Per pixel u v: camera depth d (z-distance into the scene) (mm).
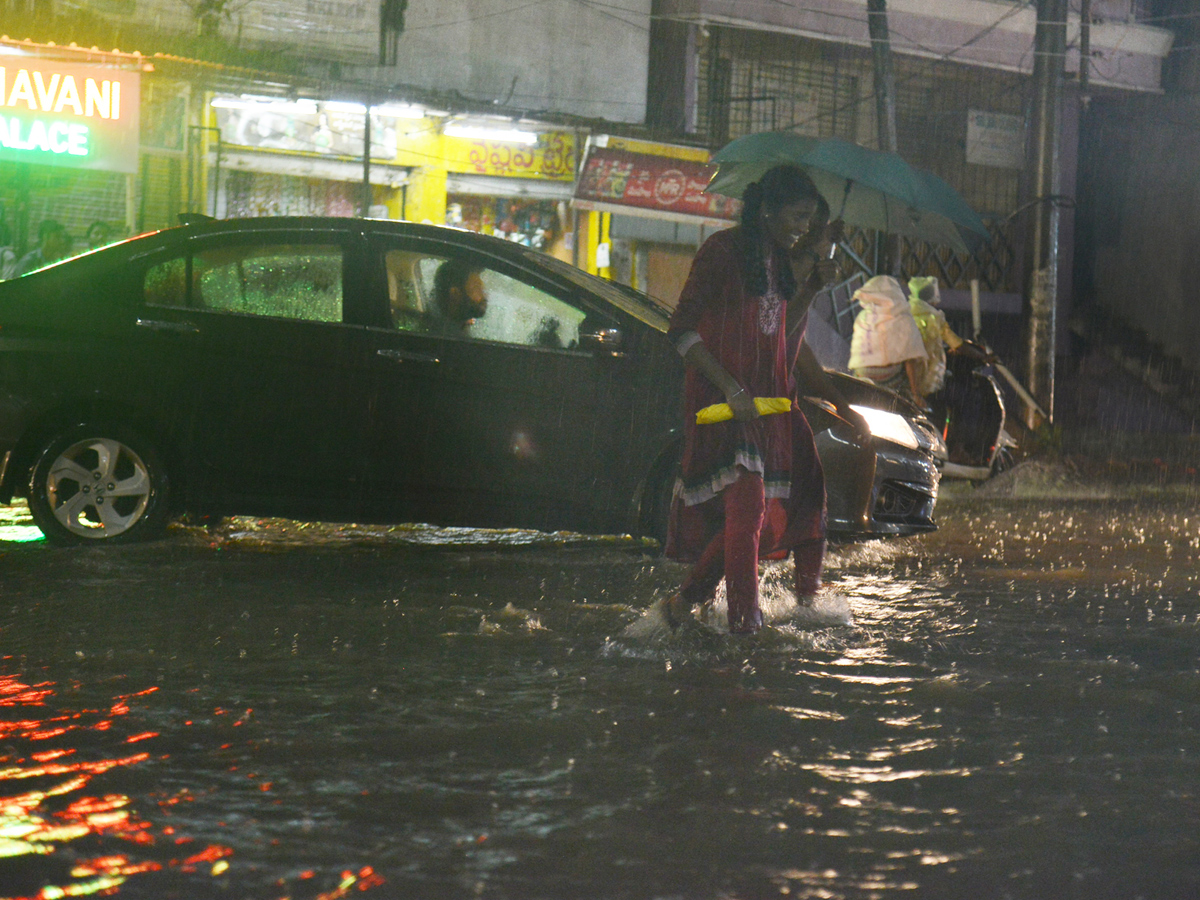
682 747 4246
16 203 19500
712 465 5703
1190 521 12969
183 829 3459
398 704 4742
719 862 3273
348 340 8766
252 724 4457
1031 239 22281
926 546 10367
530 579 7863
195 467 8781
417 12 23000
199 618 6340
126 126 19062
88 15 20031
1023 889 3129
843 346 24953
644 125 24781
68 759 4059
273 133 21359
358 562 8469
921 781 3943
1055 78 22094
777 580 8094
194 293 8883
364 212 20922
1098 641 6219
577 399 8766
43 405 8617
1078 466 20203
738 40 26531
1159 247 32344
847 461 8836
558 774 3955
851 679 5242
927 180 6141
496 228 24172
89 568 7855
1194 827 3570
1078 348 32281
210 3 20891
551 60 24391
